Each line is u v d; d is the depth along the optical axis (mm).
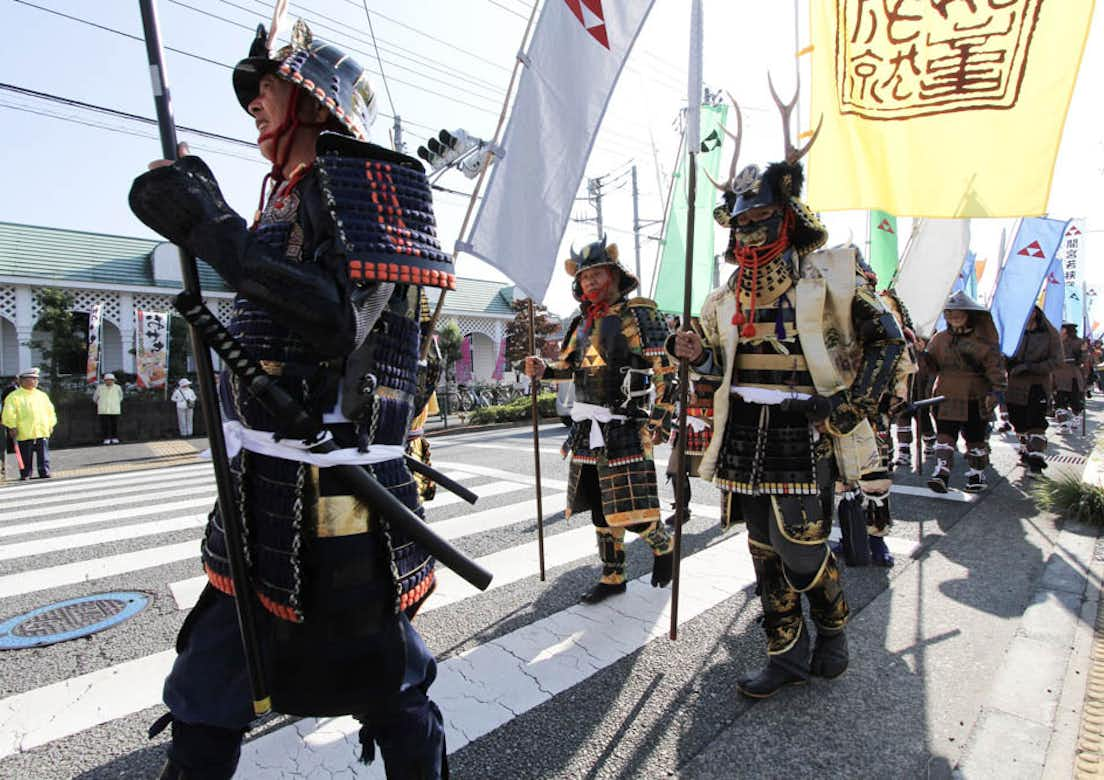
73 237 20031
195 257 1102
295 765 2008
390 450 1266
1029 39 2873
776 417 2393
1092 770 1911
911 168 3109
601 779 1933
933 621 3027
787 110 2514
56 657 2859
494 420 16422
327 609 1159
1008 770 1931
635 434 3305
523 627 3027
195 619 1337
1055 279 10375
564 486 6562
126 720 2336
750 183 2418
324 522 1161
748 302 2475
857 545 3521
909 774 1931
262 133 1340
